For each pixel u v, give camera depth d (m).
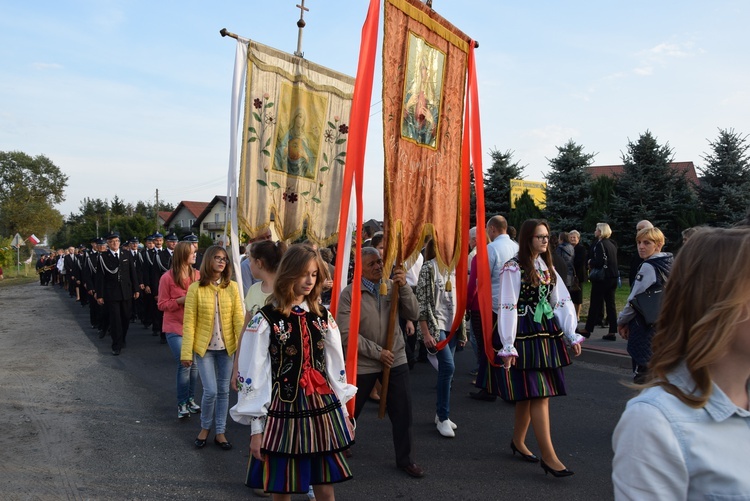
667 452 1.22
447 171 4.88
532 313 4.04
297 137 6.21
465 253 4.97
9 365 8.13
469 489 3.94
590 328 9.27
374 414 5.80
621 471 1.27
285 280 2.78
